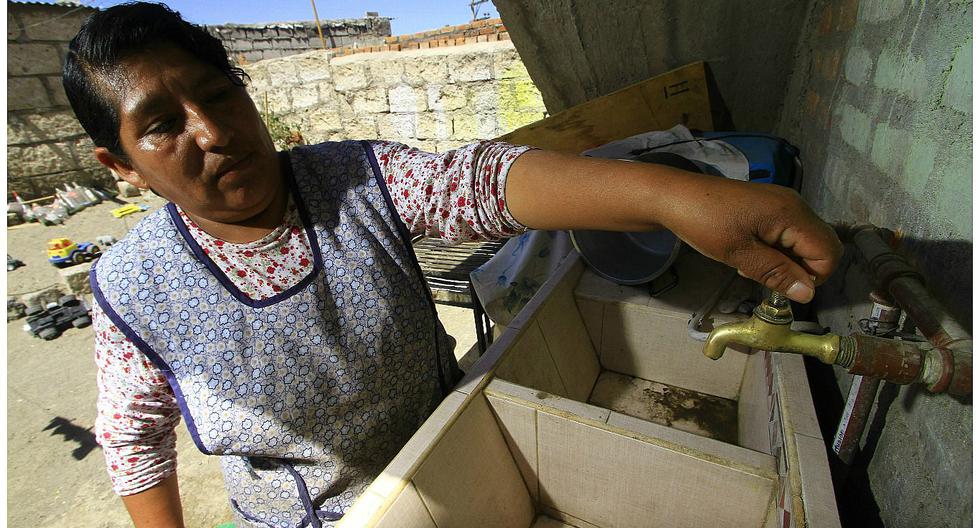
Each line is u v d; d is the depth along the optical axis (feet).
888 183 2.31
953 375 1.45
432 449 2.41
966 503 1.49
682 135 4.15
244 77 1.94
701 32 4.64
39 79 17.38
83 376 9.16
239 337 2.08
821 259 1.35
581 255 4.17
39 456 7.37
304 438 2.34
